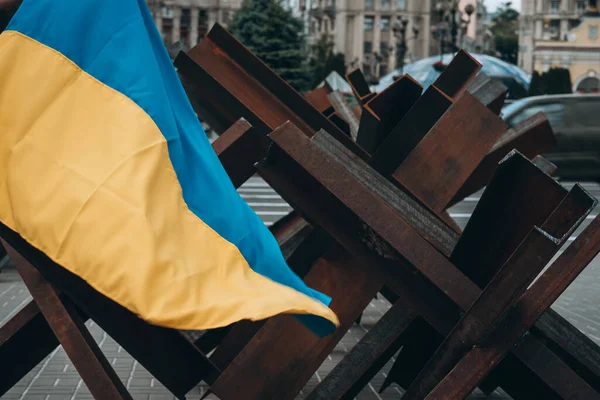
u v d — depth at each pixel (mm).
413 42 115938
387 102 4477
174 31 107250
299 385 3631
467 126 4125
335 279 3867
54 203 2846
